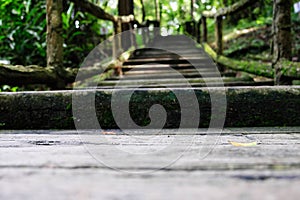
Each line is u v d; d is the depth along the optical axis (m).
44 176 0.62
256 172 0.63
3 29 4.66
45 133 1.47
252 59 6.13
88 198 0.49
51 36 3.31
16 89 4.04
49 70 3.15
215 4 9.40
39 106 1.69
